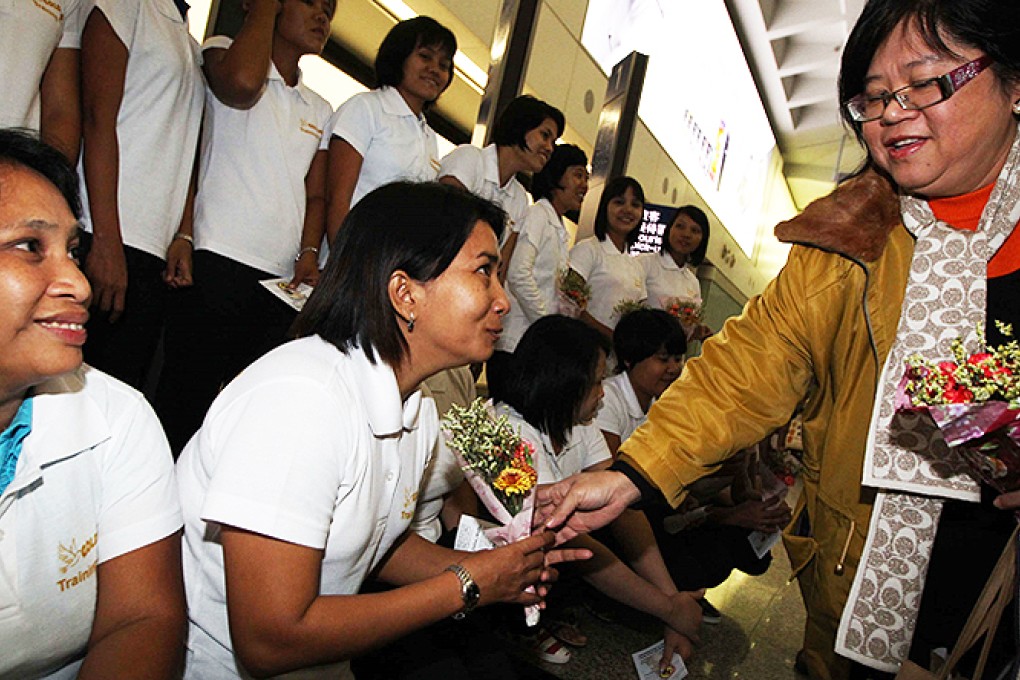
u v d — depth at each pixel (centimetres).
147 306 203
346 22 509
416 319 113
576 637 241
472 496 202
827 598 141
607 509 145
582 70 752
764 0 1071
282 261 233
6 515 85
